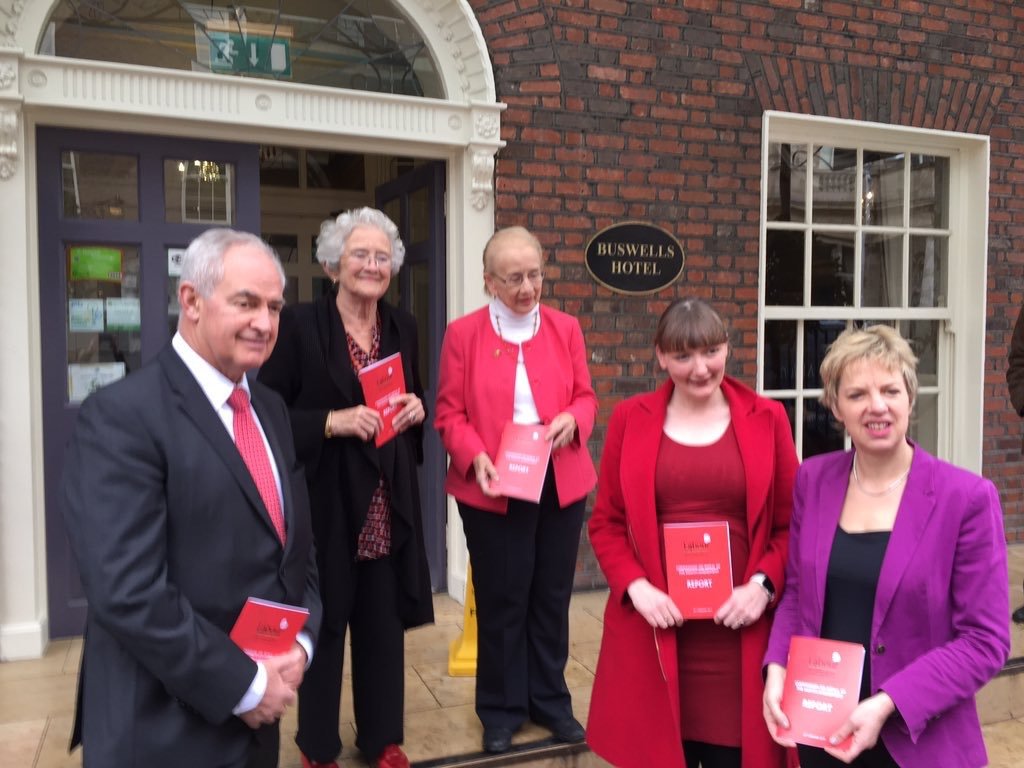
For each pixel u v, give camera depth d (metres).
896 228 4.72
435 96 3.80
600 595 4.05
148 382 1.39
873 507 1.64
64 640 3.35
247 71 3.54
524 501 2.47
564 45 3.88
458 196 3.81
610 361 4.03
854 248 4.67
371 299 2.27
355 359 2.30
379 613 2.33
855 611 1.61
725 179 4.20
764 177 4.25
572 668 3.19
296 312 2.26
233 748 1.39
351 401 2.24
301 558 1.53
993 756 2.97
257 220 3.54
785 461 1.90
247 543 1.41
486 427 2.47
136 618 1.26
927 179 4.82
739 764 1.86
